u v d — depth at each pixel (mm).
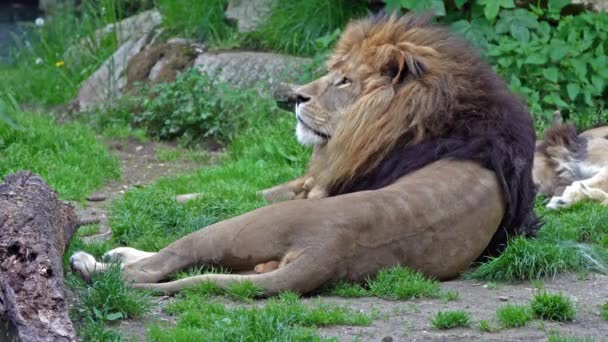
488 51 18859
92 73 24938
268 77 21141
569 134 15398
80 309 9219
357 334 8766
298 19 22438
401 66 11078
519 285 10672
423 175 10547
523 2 20109
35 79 25844
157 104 20875
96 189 16672
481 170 10742
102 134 21219
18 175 10578
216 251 9945
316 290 9938
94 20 29062
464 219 10414
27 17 34625
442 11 19094
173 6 24578
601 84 18609
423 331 8883
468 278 10820
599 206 14031
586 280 10898
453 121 10984
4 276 8234
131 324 9086
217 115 20328
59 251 9781
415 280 10039
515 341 8609
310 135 11773
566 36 19281
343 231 9805
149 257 10102
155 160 19219
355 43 11750
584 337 8766
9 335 7523
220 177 16438
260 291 9602
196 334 8477
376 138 11078
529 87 18859
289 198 14359
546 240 11852
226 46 23016
